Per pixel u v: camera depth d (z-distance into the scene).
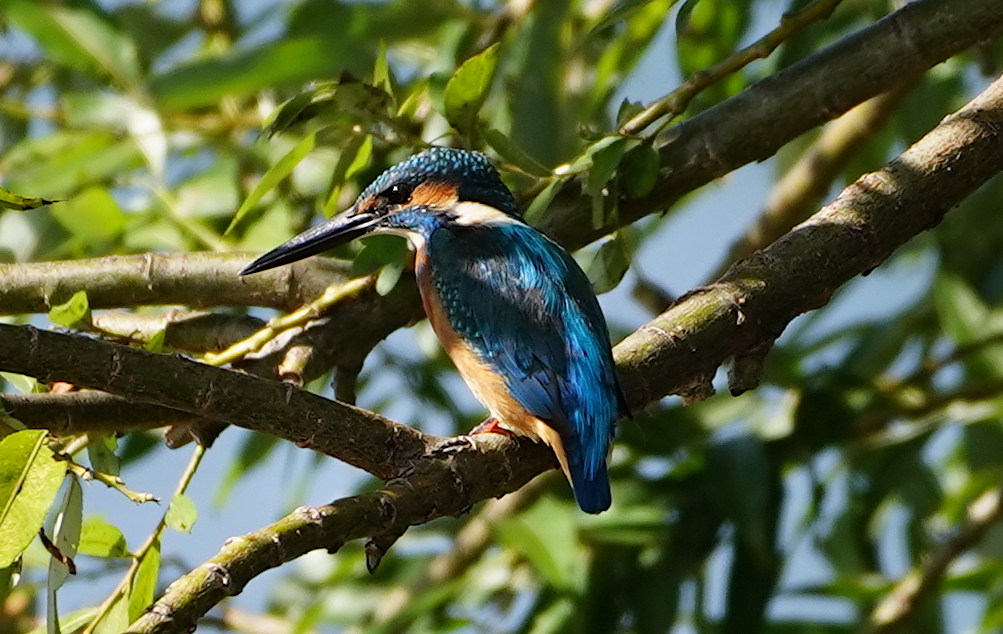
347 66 8.77
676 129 7.91
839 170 11.00
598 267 7.89
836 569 10.30
